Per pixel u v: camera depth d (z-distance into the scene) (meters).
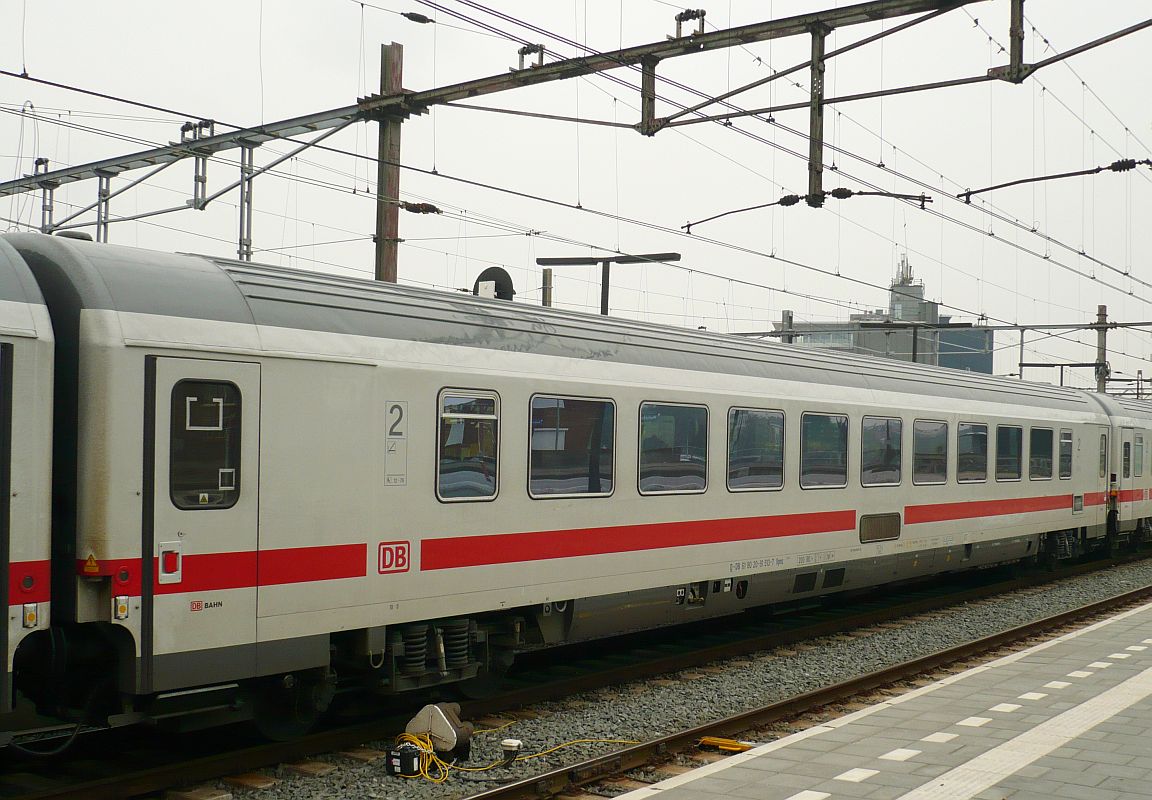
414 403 8.77
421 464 8.81
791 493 13.27
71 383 6.97
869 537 14.77
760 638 13.21
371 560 8.41
